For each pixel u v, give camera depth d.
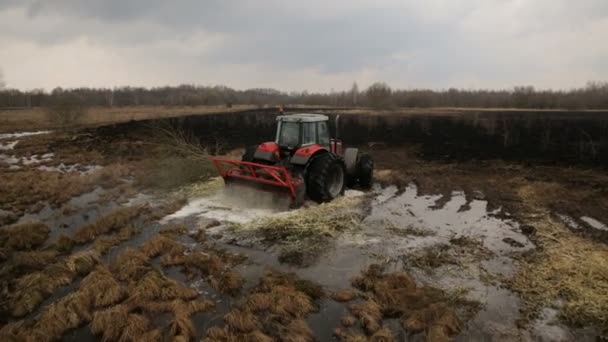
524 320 4.05
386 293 4.49
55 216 7.51
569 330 3.90
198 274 5.10
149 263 5.38
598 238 6.12
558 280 4.77
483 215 7.43
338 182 8.35
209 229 6.67
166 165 10.20
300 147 7.95
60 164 13.16
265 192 7.67
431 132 21.70
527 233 6.44
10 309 4.35
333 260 5.50
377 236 6.33
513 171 11.36
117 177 10.63
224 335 3.78
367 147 16.64
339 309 4.33
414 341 3.78
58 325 3.96
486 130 22.22
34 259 5.42
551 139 18.11
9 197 8.66
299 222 6.78
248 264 5.38
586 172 10.97
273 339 3.80
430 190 9.30
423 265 5.29
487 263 5.34
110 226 6.75
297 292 4.50
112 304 4.41
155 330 3.83
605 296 4.38
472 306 4.31
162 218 7.28
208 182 9.49
